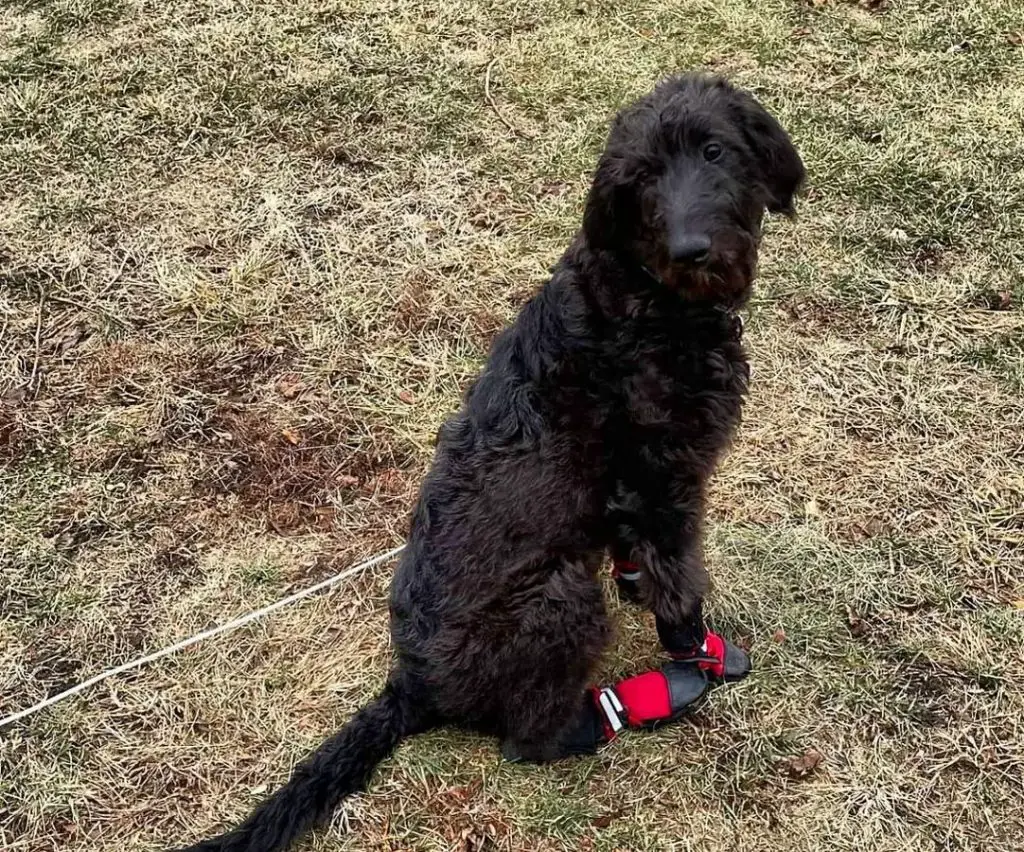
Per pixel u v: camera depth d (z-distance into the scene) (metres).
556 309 1.24
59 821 1.31
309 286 1.85
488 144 2.06
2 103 2.12
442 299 1.83
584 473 1.21
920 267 1.86
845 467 1.61
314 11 2.34
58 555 1.54
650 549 1.28
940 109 2.11
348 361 1.76
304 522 1.58
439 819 1.31
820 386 1.70
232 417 1.69
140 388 1.72
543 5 2.35
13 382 1.72
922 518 1.55
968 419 1.66
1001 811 1.30
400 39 2.27
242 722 1.39
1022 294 1.81
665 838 1.29
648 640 1.46
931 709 1.38
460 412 1.32
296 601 1.49
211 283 1.85
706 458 1.26
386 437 1.67
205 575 1.52
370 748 1.25
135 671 1.43
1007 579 1.49
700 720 1.38
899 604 1.47
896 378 1.71
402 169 2.03
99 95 2.14
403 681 1.28
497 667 1.24
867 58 2.21
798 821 1.30
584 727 1.33
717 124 1.20
